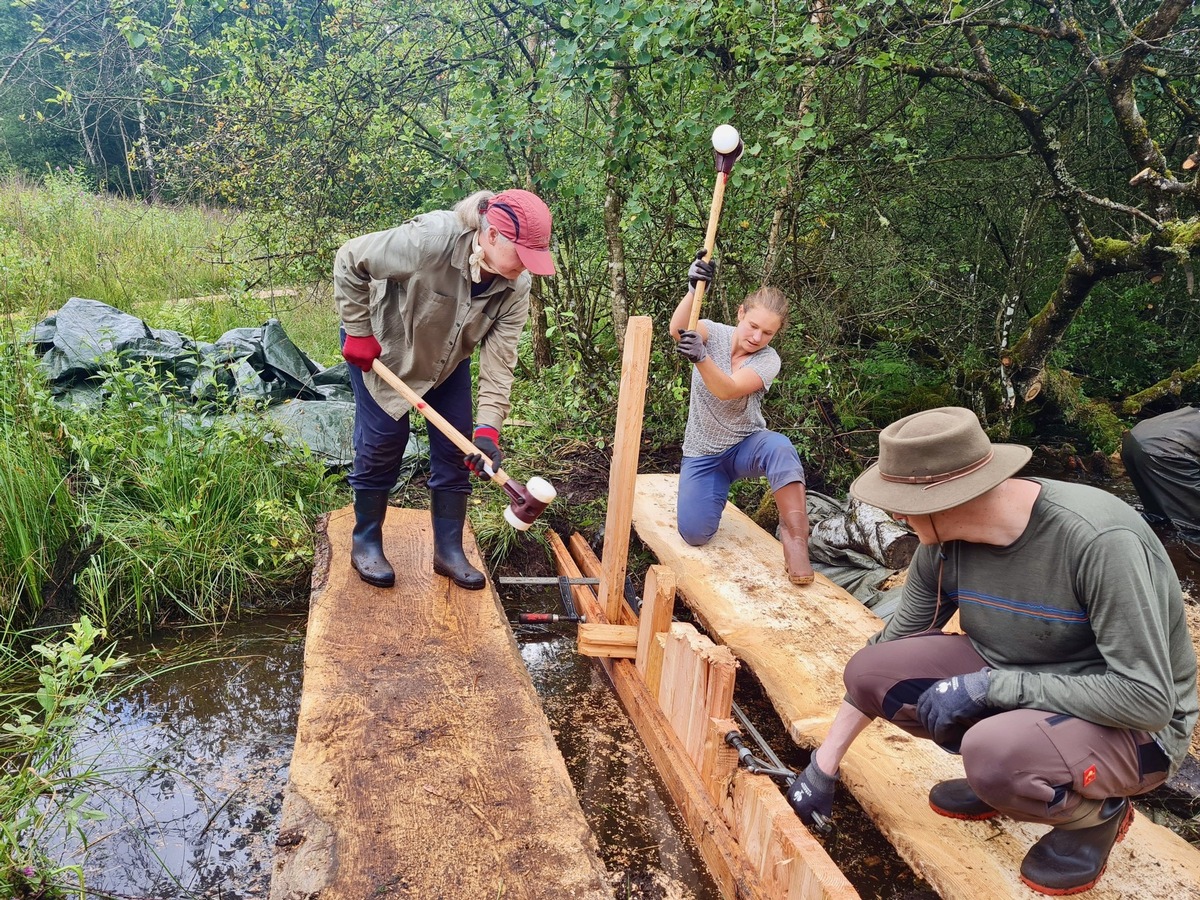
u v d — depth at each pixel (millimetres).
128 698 3529
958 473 2035
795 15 4840
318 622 3326
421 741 2672
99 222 10086
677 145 5164
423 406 3221
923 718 2219
